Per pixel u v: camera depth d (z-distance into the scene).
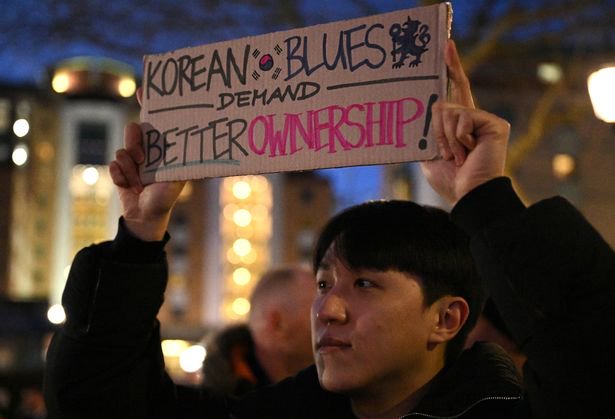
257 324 3.59
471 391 1.90
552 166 42.19
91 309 2.06
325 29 1.93
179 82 2.10
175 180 2.06
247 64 2.01
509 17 9.34
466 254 1.97
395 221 1.95
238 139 2.00
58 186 57.94
